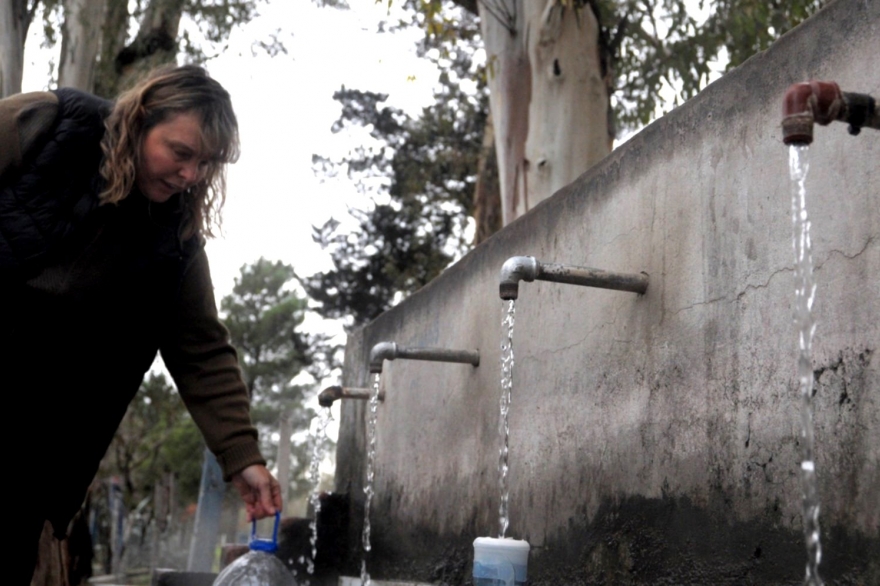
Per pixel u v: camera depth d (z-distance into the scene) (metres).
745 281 2.26
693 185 2.52
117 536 14.97
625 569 2.63
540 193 6.34
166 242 2.32
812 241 2.04
